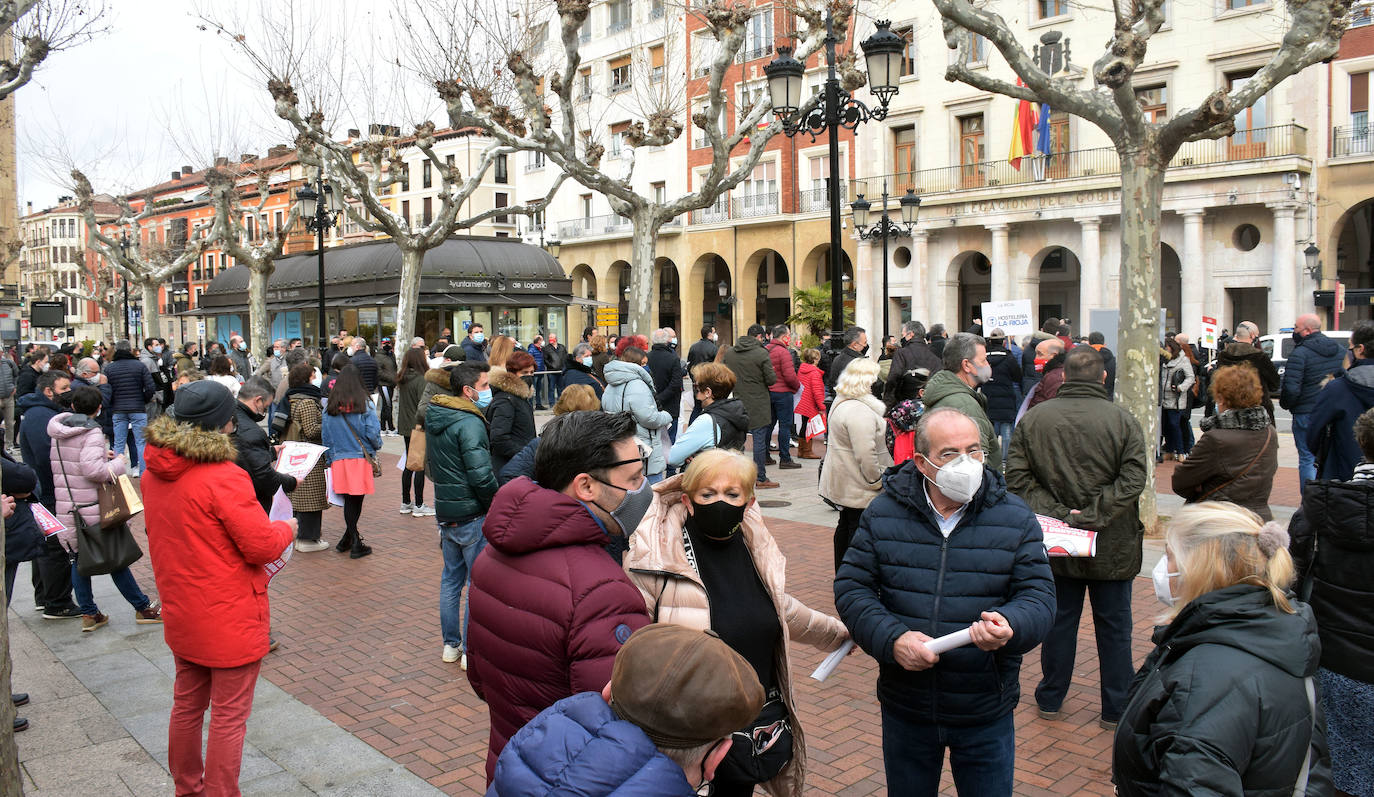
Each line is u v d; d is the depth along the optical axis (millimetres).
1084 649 5914
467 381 5680
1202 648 2260
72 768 4484
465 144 53094
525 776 1674
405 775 4320
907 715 3125
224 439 3789
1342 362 9141
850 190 35906
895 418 5715
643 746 1654
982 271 36000
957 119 33125
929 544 3113
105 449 6383
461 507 5676
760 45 36844
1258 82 8023
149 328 36594
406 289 20516
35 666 5922
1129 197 8766
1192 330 27688
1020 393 12750
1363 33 25719
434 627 6574
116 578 6684
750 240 39562
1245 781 2160
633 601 2510
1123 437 4547
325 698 5293
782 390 13414
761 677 3012
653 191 43094
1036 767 4293
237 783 3818
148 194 40000
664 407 11656
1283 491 10805
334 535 9602
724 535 2975
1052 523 4391
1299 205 26062
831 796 4082
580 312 47844
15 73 10281
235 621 3732
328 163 21234
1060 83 8875
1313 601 3615
